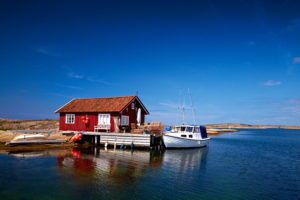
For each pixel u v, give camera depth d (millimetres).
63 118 33812
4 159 18766
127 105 31188
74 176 14586
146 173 16297
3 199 10734
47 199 10883
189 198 12070
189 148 31484
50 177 14180
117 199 11297
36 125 45344
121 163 19000
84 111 31891
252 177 17094
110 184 13414
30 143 25688
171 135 28812
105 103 32844
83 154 22562
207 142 35719
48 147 25656
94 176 14781
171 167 18766
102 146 28969
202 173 17484
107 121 30484
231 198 12445
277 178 17125
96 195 11641
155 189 13055
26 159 19062
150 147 26969
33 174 14703
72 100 36500
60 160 19047
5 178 13719
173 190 13109
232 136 75812
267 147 39875
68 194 11594
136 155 23406
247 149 35812
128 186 13266
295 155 29812
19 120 52906
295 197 13086
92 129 31406
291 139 64375
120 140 27844
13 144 24781
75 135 28688
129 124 32312
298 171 19750
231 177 16750
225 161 23297
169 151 28141
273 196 13133
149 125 29594
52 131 32062
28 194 11414
